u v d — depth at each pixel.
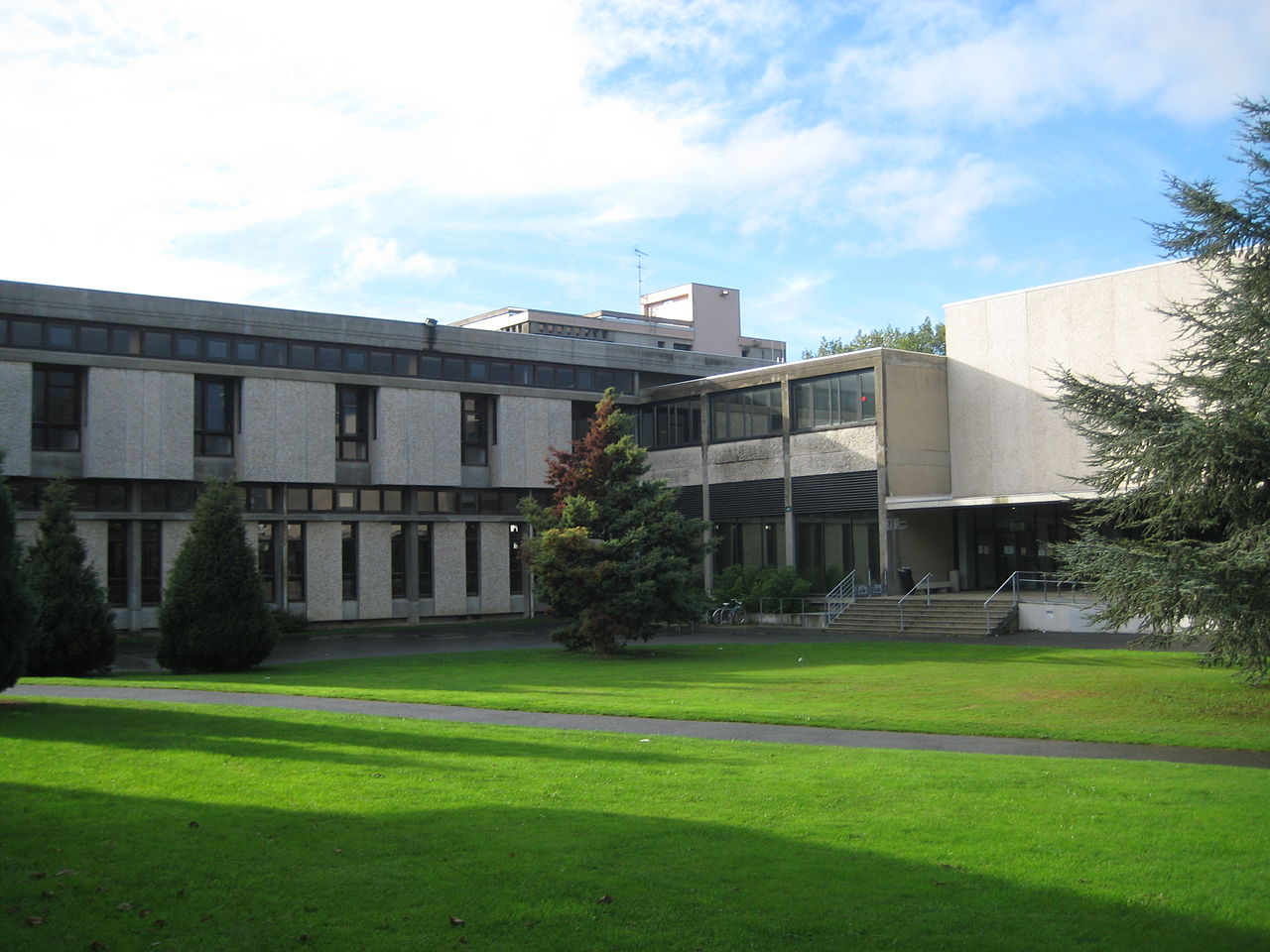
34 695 20.91
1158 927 7.61
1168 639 19.97
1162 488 20.03
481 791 11.84
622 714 19.31
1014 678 24.36
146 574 41.25
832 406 45.00
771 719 18.58
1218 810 10.95
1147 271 37.94
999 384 42.50
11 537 18.09
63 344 39.78
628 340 87.50
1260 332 19.48
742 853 9.32
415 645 37.25
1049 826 10.30
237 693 22.20
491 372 50.00
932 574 43.41
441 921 7.63
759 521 48.09
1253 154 19.72
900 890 8.34
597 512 33.50
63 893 8.10
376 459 46.22
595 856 9.20
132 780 12.10
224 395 43.53
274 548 44.03
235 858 9.05
